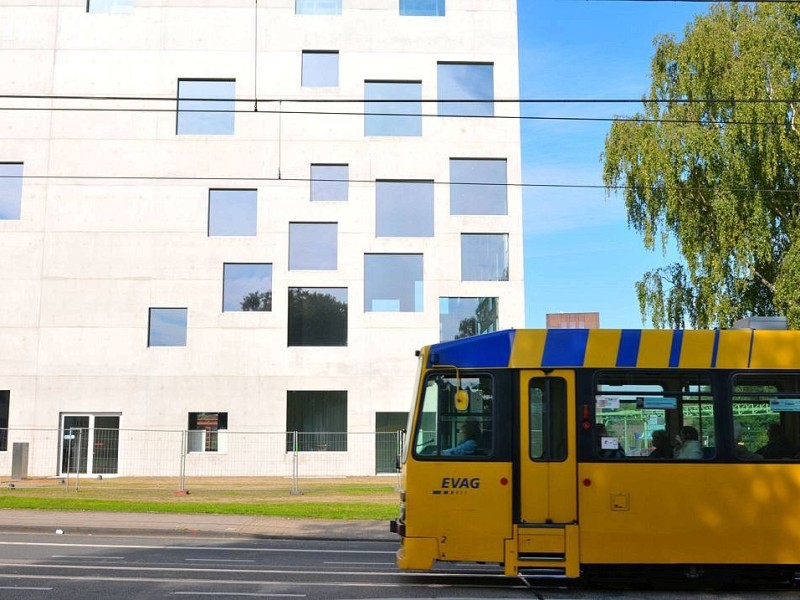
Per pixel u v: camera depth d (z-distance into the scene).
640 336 10.98
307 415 33.94
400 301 34.62
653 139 25.55
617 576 10.73
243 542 16.02
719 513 10.61
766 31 24.41
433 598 9.95
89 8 35.78
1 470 32.88
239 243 34.47
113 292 34.00
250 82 35.34
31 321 33.75
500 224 34.91
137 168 34.69
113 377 33.56
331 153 35.12
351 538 16.78
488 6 36.12
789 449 10.76
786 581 10.98
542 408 10.88
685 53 25.84
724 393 10.85
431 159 35.22
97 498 24.02
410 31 35.88
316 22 35.75
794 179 25.28
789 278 23.08
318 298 34.50
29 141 34.66
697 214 25.55
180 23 35.53
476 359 11.02
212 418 33.62
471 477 10.75
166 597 9.70
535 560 10.52
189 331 33.88
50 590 10.10
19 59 35.09
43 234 34.19
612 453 10.71
